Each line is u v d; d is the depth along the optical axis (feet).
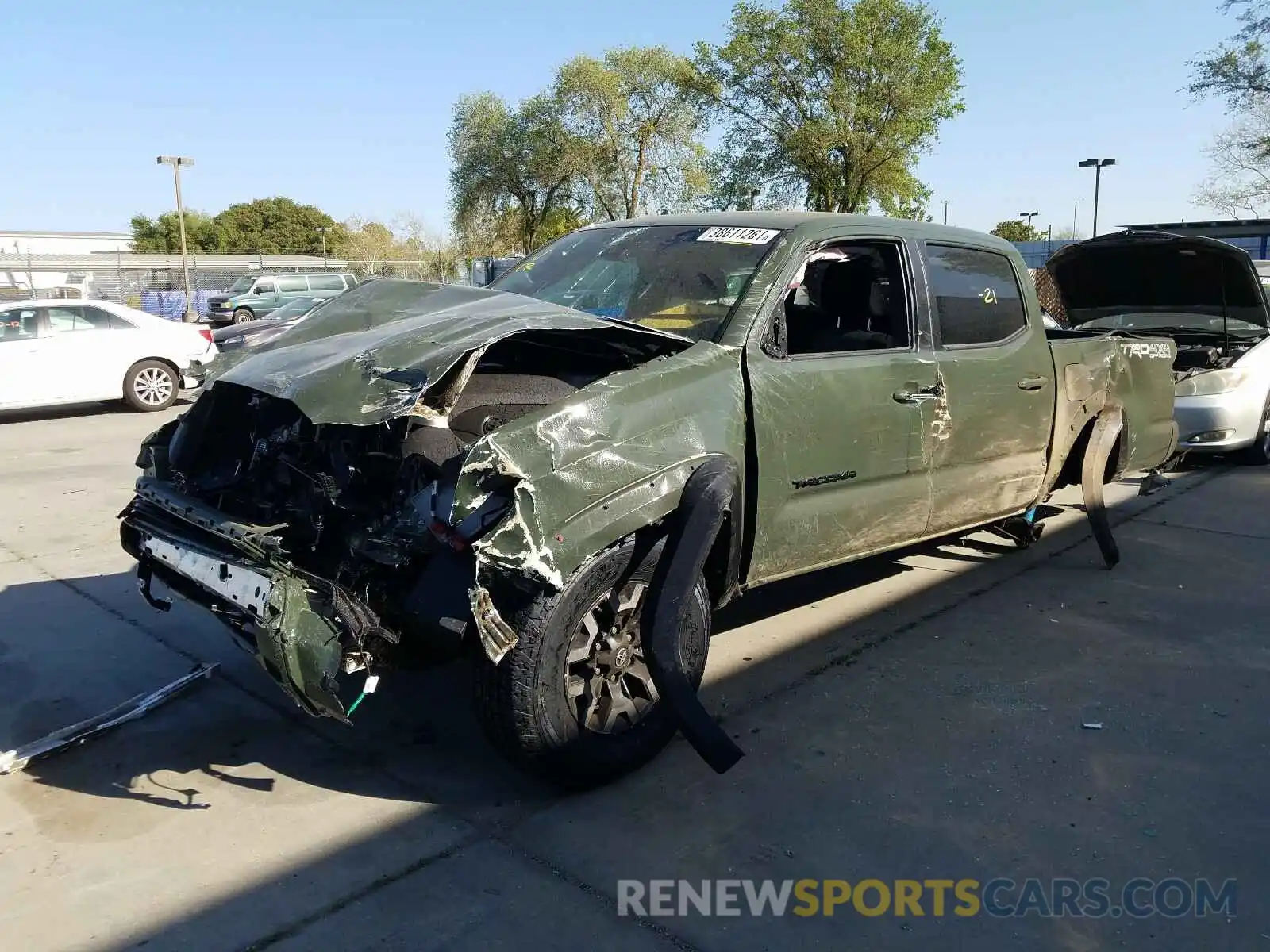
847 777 11.05
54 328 42.01
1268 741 11.93
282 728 12.21
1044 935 8.54
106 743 11.84
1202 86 80.79
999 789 10.82
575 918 8.67
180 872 9.30
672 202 124.26
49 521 22.49
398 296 12.94
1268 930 8.59
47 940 8.32
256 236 273.33
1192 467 28.81
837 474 12.87
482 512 9.45
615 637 10.69
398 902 8.86
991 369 15.30
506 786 10.86
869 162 110.93
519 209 132.46
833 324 14.90
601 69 118.73
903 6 107.34
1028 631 15.52
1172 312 27.53
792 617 16.08
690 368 11.14
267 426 11.71
